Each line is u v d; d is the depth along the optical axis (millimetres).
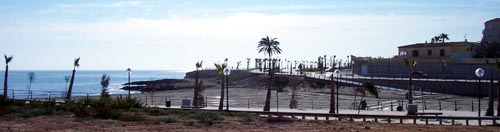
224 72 42906
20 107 30750
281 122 26375
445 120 34000
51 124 22672
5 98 34594
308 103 61844
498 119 31406
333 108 40938
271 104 61531
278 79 97250
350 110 46281
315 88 87375
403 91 72812
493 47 97688
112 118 26188
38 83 167125
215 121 26047
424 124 28781
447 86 72750
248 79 121500
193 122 24828
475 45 102188
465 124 31156
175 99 73562
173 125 23547
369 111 44312
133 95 89250
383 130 23234
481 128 26109
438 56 101375
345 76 93938
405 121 33031
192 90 108625
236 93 90812
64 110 30484
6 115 26375
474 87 69750
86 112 27125
